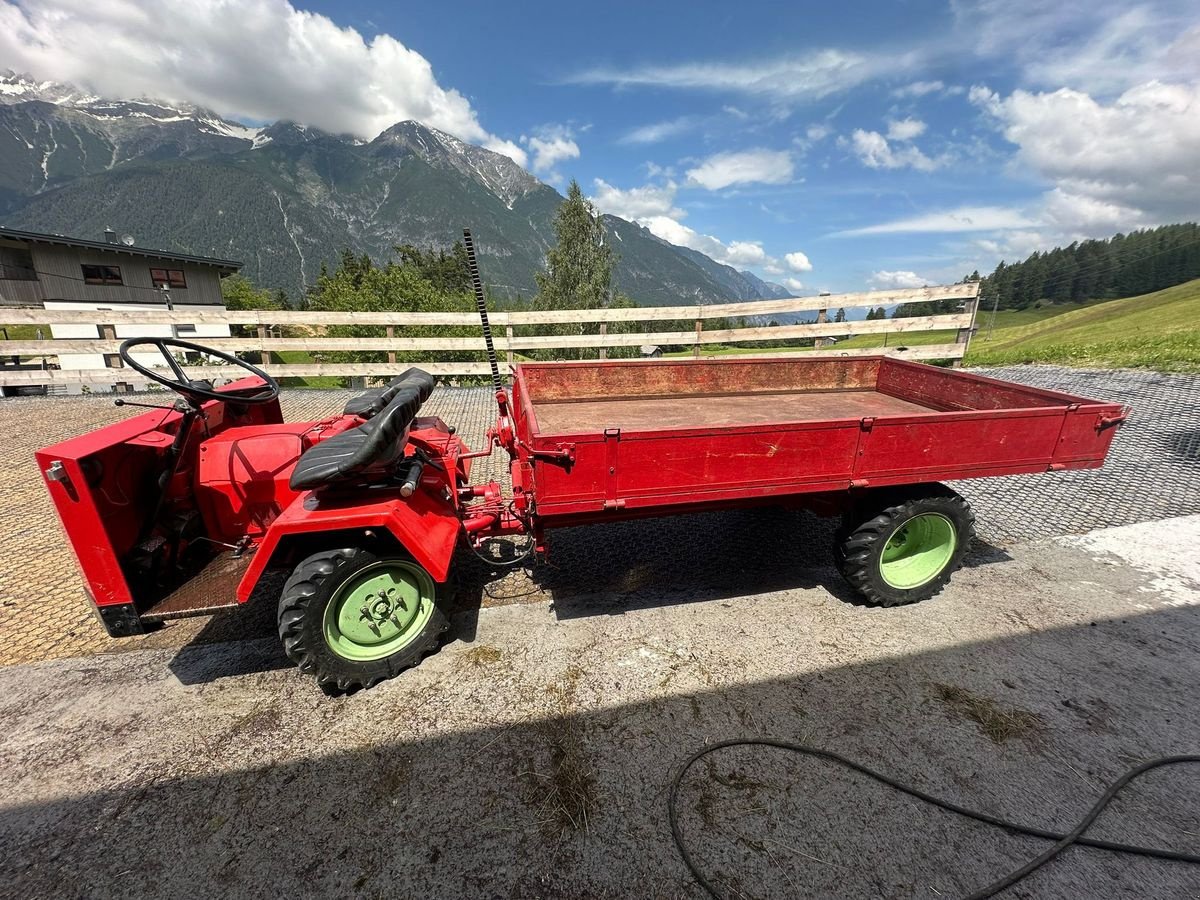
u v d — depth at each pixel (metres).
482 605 3.32
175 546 2.79
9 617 3.27
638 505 2.66
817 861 1.87
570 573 3.66
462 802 2.09
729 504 3.08
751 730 2.40
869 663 2.79
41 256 20.67
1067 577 3.53
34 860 1.91
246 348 8.39
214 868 1.87
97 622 3.24
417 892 1.79
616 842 1.94
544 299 30.84
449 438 3.40
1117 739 2.33
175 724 2.48
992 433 2.98
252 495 2.93
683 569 3.70
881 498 3.10
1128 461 5.40
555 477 2.52
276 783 2.18
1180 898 1.76
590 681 2.70
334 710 2.55
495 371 3.81
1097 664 2.77
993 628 3.05
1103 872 1.84
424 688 2.67
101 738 2.41
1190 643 2.91
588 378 4.47
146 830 2.00
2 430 6.70
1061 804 2.06
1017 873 1.82
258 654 2.96
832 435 2.76
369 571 2.61
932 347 8.80
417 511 2.73
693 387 4.68
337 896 1.78
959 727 2.40
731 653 2.88
